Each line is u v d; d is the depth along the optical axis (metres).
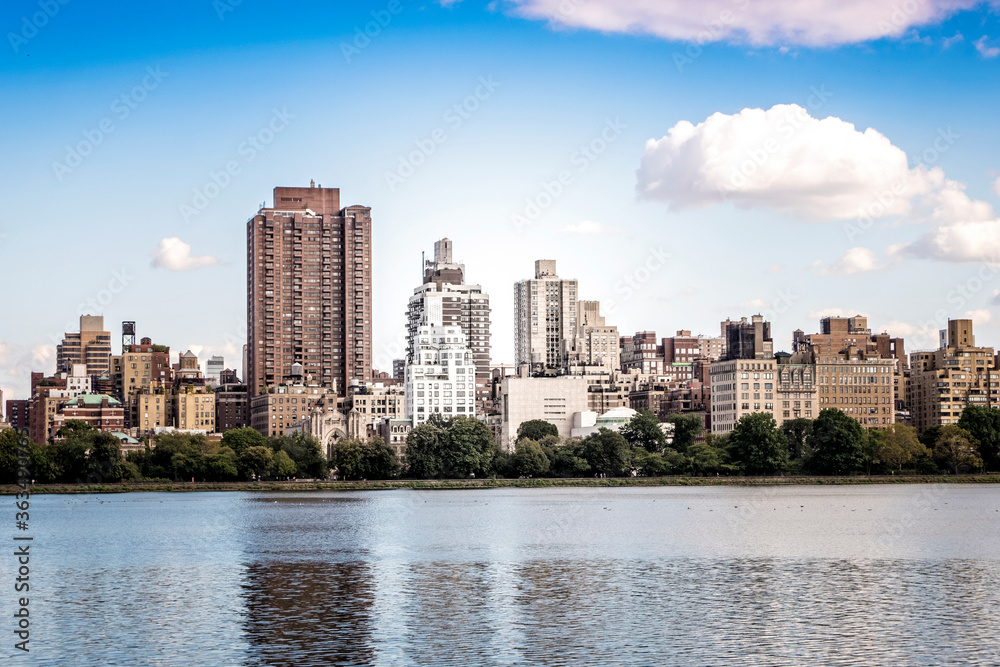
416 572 187.25
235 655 129.50
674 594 164.25
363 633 139.50
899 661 126.00
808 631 139.38
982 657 127.38
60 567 196.88
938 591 165.88
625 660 126.81
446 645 133.38
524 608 154.25
